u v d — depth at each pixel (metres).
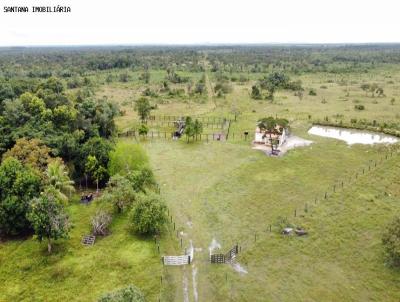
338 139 78.44
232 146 74.69
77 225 45.31
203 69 191.38
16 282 35.66
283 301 33.81
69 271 36.84
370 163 64.19
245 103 113.31
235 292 34.94
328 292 34.81
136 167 54.97
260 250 41.06
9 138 55.38
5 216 41.41
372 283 35.81
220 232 44.72
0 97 66.88
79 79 141.12
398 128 83.00
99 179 55.12
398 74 169.38
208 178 59.91
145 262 38.34
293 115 97.06
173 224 46.31
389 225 41.16
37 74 147.50
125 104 112.06
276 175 60.38
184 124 88.69
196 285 35.88
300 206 50.28
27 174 43.91
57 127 61.75
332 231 44.22
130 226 44.81
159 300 33.50
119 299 28.11
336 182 57.22
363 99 115.38
